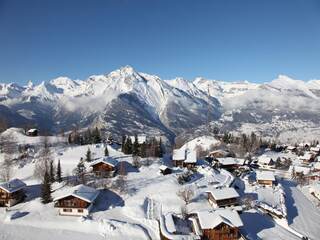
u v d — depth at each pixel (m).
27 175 117.75
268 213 93.19
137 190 100.88
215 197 90.38
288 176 149.75
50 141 171.00
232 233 75.50
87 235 76.44
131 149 145.75
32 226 80.06
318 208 108.56
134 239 75.69
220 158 148.12
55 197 93.81
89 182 104.94
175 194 98.44
